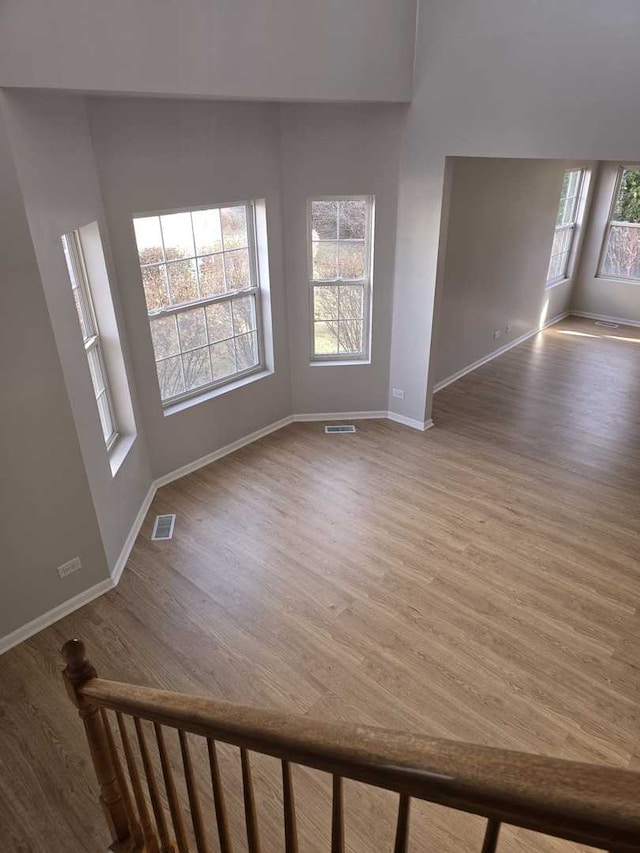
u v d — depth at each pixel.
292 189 4.84
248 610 3.55
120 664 3.21
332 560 3.96
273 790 2.56
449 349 6.56
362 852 2.34
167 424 4.72
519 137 4.09
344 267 5.34
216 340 4.99
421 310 5.22
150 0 2.98
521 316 7.76
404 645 3.30
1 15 2.51
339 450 5.34
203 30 3.24
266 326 5.27
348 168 4.82
